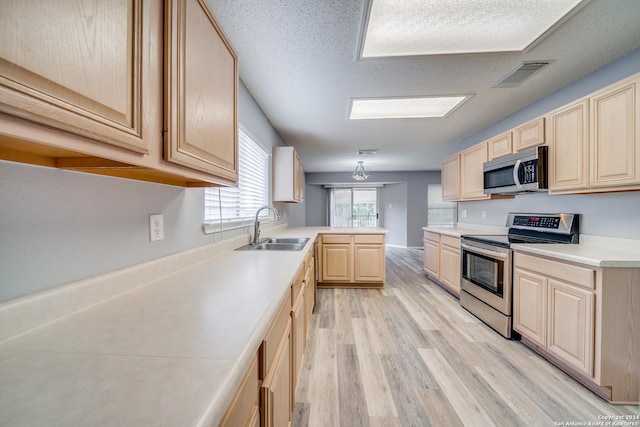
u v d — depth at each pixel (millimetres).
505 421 1385
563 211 2371
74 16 476
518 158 2420
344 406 1493
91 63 508
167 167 766
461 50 1840
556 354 1785
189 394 441
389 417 1413
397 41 1744
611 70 2008
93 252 868
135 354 560
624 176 1604
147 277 1080
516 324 2186
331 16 1513
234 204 2219
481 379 1727
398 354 2033
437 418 1406
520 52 1858
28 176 682
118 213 974
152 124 689
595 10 1477
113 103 559
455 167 3760
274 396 890
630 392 1495
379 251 3705
